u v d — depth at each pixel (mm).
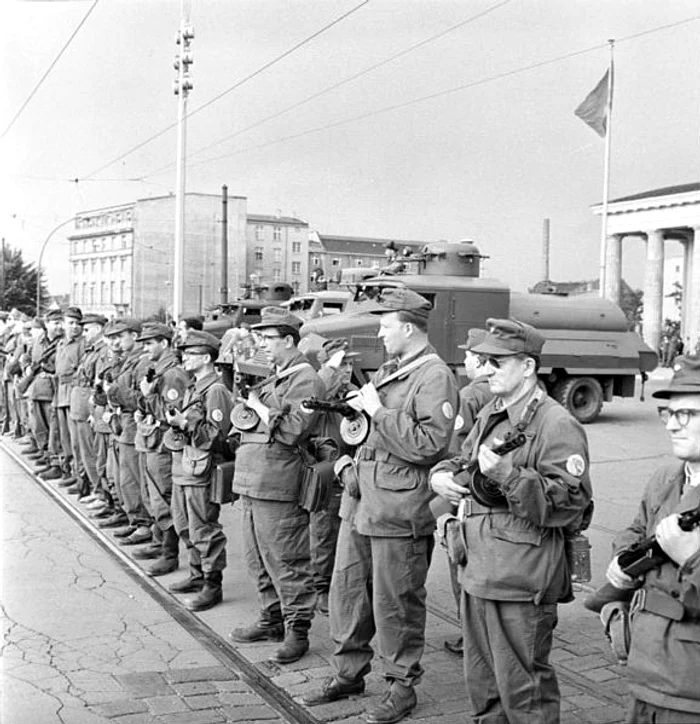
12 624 5664
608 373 17969
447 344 15641
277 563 5172
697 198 28219
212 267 43406
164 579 6773
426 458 4352
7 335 14930
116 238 42281
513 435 3705
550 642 3809
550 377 17688
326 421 5922
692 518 2854
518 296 18156
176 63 18984
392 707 4363
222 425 6051
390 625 4438
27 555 7297
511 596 3656
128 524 8359
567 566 3840
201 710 4430
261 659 5188
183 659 5148
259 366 10250
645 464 12305
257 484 5195
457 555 3818
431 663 5133
